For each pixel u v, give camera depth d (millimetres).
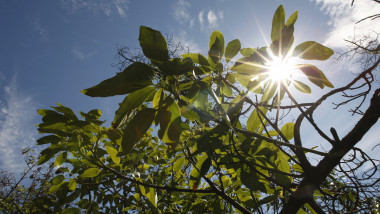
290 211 1055
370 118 1080
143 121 871
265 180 1194
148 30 794
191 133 1360
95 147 1416
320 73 1000
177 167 1496
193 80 981
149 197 1457
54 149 1371
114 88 816
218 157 1261
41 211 1590
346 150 1054
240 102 1123
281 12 949
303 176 1082
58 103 1299
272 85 1103
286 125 1269
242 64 999
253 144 1198
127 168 1804
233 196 1787
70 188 1618
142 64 837
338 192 1099
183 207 1980
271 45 978
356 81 1106
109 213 2066
